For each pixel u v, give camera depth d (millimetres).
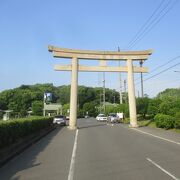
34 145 25109
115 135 33281
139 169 13555
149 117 66875
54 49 49938
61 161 16344
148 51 51844
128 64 51875
